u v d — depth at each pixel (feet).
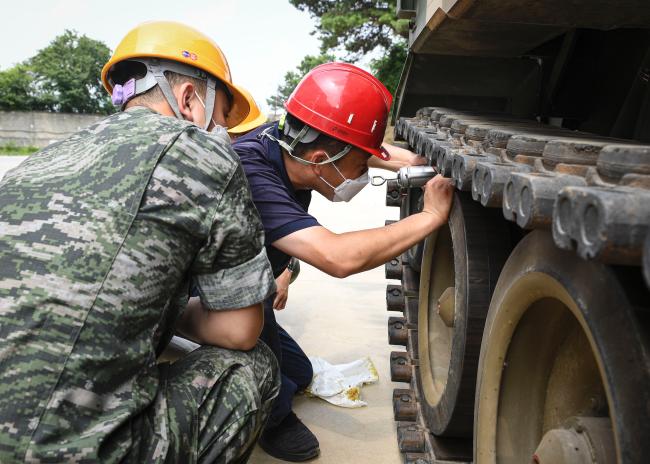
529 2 5.78
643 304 2.96
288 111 6.26
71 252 4.17
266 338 7.73
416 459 7.42
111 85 6.05
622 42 7.92
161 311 4.60
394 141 11.32
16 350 3.98
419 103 11.12
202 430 4.95
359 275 16.80
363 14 73.92
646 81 7.20
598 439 3.72
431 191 6.31
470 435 6.86
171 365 5.34
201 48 5.81
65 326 4.08
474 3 6.00
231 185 4.82
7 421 3.91
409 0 9.24
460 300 6.09
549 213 3.15
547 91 9.39
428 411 7.54
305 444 7.88
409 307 9.52
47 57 155.43
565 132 5.74
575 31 8.59
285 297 8.88
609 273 3.13
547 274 3.80
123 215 4.31
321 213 26.43
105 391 4.28
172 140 4.61
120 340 4.30
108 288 4.21
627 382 2.91
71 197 4.33
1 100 147.64
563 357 4.80
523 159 4.18
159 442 4.54
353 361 10.93
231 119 6.60
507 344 4.79
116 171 4.42
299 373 9.28
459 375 6.07
